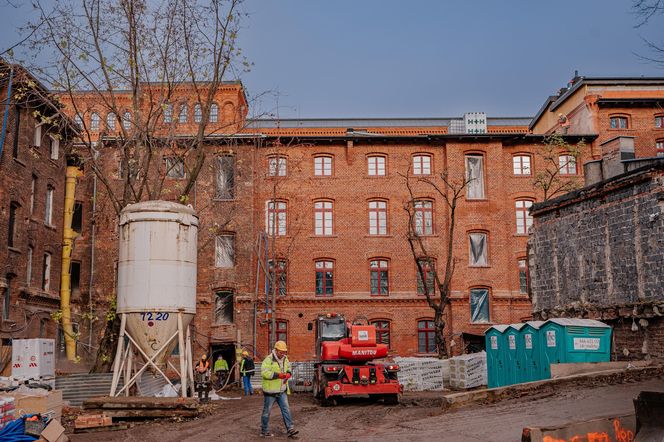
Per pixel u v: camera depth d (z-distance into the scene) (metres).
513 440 11.75
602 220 22.58
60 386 18.95
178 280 18.72
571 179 40.81
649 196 20.20
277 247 39.53
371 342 22.14
